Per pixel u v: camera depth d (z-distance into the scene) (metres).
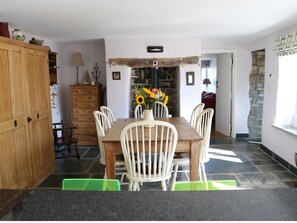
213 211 0.93
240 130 5.80
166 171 2.48
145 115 3.09
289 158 3.80
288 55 3.88
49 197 1.05
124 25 3.80
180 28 4.09
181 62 4.98
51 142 3.88
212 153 4.67
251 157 4.42
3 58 2.70
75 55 5.46
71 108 5.40
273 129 4.34
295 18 3.39
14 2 2.58
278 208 0.94
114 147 2.59
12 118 2.85
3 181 2.67
